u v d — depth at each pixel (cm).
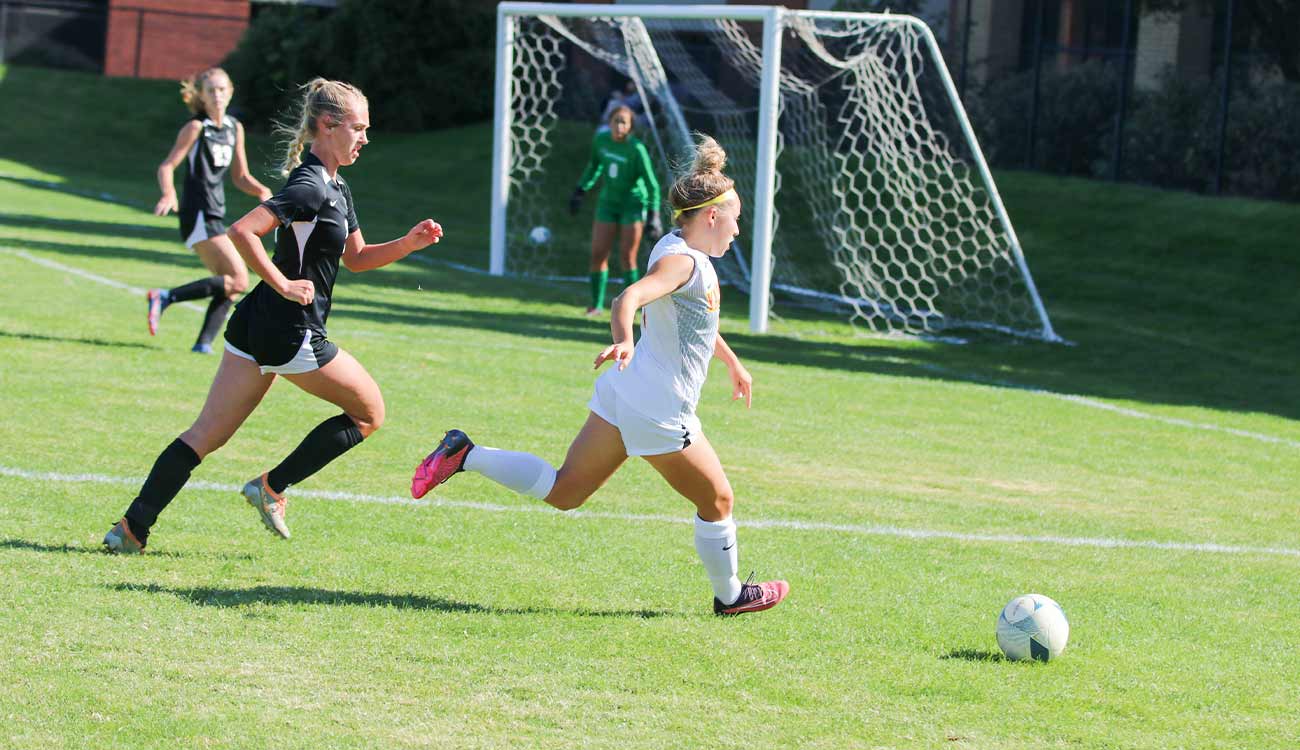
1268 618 1562
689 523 1802
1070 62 6431
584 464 1377
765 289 3975
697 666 1265
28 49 10031
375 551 1572
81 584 1364
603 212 3972
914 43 4297
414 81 8881
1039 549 1814
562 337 3456
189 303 3472
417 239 1495
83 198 6250
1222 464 2500
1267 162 5750
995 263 5381
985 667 1316
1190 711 1230
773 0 7444
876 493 2072
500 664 1238
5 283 3466
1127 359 3931
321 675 1184
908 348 3894
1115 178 6269
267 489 1503
